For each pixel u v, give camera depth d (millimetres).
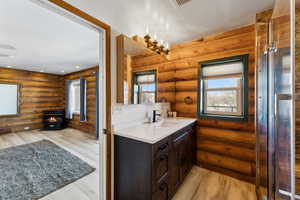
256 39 1723
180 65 2641
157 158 1328
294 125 770
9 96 4738
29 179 2045
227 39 2158
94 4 1403
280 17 1008
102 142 1519
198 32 2195
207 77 2416
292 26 781
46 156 2873
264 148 1439
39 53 3213
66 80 5539
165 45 2557
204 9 1624
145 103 2100
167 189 1508
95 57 3537
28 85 5168
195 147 2408
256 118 1736
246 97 2004
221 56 2207
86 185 1923
